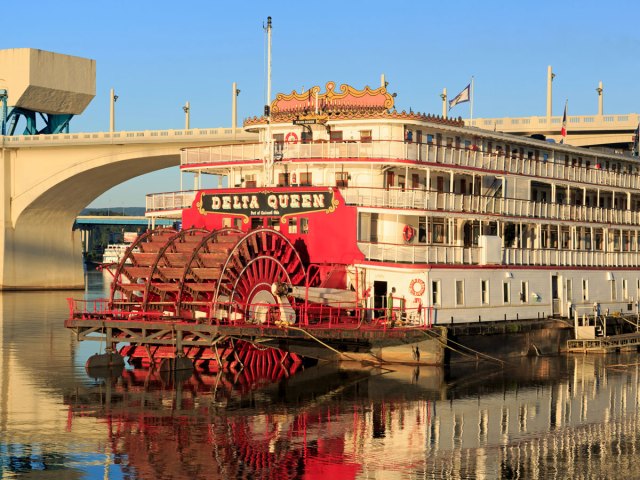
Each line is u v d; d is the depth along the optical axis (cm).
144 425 3597
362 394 4203
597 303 6088
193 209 5491
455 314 4953
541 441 3503
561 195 6256
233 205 5322
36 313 7981
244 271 4712
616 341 5809
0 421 3638
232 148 5475
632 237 6762
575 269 5897
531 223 5669
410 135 5100
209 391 4209
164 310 4938
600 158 6538
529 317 5484
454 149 5184
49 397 4056
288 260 4966
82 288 12188
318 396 4144
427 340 4706
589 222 6125
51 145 10975
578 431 3656
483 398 4194
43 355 5231
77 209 12044
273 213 5184
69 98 12156
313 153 5103
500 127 9219
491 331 5066
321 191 5041
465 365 4909
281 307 4497
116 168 11075
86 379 4450
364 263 4909
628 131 9069
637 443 3497
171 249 5031
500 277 5275
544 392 4362
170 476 3017
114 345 4759
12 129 11944
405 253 4819
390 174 5197
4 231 11319
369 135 5103
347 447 3362
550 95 9200
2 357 5147
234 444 3366
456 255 5044
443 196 5100
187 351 4806
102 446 3319
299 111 5306
